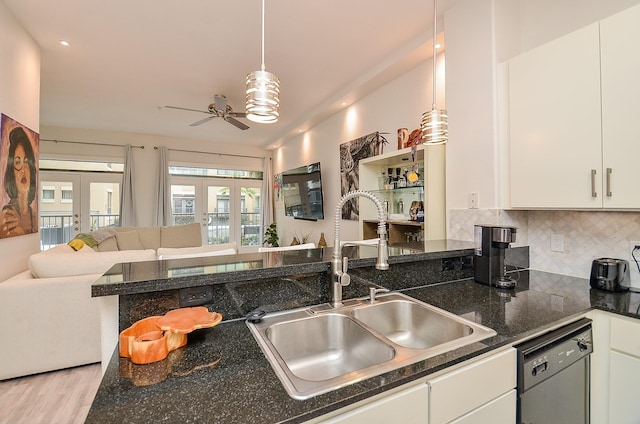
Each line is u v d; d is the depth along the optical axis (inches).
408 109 124.4
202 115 190.2
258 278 47.6
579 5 71.4
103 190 230.7
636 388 47.3
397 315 54.9
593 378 51.8
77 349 92.4
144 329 37.7
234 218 283.6
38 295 88.0
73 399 78.1
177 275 43.4
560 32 74.6
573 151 60.2
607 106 55.1
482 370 36.8
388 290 59.4
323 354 47.6
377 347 40.4
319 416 26.3
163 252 114.4
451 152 87.3
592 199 57.3
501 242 63.8
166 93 155.1
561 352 45.5
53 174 215.5
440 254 65.6
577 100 59.4
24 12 90.7
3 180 87.0
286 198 239.6
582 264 70.4
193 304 43.6
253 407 25.9
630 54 52.2
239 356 35.0
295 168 236.5
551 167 64.0
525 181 69.2
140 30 101.0
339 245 52.1
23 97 98.6
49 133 212.4
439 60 109.7
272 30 101.8
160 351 33.9
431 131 65.1
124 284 39.4
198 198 267.7
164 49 113.1
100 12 91.4
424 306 52.2
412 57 112.8
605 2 67.4
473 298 56.5
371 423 28.7
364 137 149.1
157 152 246.1
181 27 99.6
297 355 45.7
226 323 44.9
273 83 52.6
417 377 31.5
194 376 30.8
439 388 33.2
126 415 24.8
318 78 140.3
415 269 63.8
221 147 272.7
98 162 228.1
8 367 85.2
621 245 64.2
